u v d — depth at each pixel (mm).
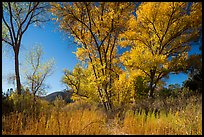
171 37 20719
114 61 17047
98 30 15242
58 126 5949
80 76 19281
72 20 15391
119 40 17234
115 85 16984
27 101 8539
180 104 10695
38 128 5852
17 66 16094
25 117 6832
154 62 18609
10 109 7770
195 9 19906
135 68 19281
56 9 15117
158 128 7180
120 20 15234
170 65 19297
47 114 7203
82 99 18969
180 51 20969
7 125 6000
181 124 7191
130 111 10789
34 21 17281
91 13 15164
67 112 7434
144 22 20719
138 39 20422
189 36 19984
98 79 14945
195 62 18172
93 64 15578
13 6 16766
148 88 18969
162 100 12836
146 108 12328
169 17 20453
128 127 7820
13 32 16547
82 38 15695
